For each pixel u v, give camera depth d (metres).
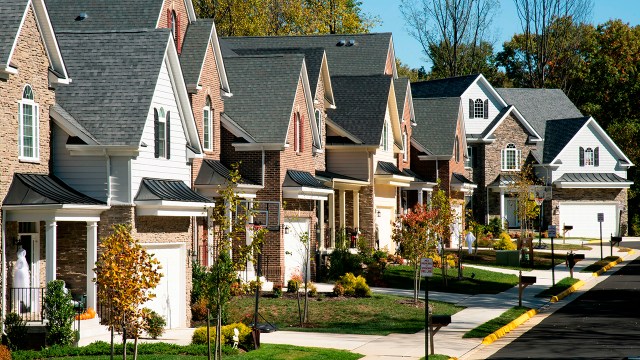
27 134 27.69
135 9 37.94
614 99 101.06
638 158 95.44
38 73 28.12
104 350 24.97
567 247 71.38
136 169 29.94
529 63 102.69
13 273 27.20
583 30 104.75
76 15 38.12
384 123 53.53
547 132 86.19
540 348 28.47
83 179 29.52
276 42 61.00
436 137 65.25
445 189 64.50
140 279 21.27
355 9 92.06
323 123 50.12
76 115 29.86
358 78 54.59
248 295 37.53
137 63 30.97
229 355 25.45
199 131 38.00
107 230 29.52
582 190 83.88
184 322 32.72
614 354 26.83
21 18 26.61
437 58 100.88
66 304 26.12
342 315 34.59
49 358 24.05
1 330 25.77
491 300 41.12
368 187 52.06
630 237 86.69
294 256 43.38
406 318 34.69
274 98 42.44
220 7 74.75
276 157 41.34
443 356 26.42
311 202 45.41
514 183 75.31
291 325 32.66
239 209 39.56
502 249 65.00
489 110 82.62
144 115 29.77
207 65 38.81
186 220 33.12
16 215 26.72
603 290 46.53
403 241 39.81
